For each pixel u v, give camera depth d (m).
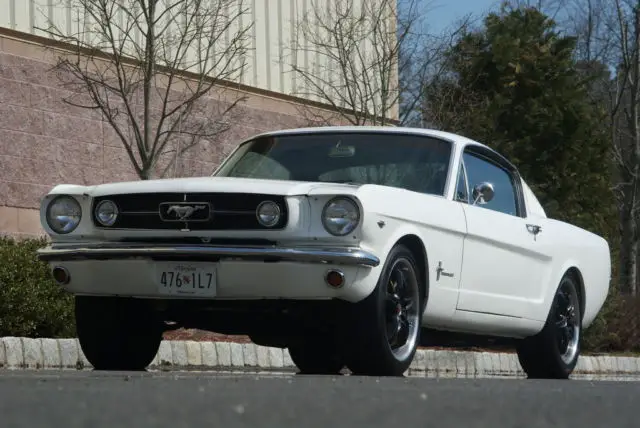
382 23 29.42
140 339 13.09
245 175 13.85
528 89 30.12
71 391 6.81
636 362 27.61
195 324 12.64
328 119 28.38
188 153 25.64
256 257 11.31
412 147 13.73
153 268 11.68
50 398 6.25
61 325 17.00
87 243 12.07
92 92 20.72
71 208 12.26
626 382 11.70
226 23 24.62
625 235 48.50
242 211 11.54
